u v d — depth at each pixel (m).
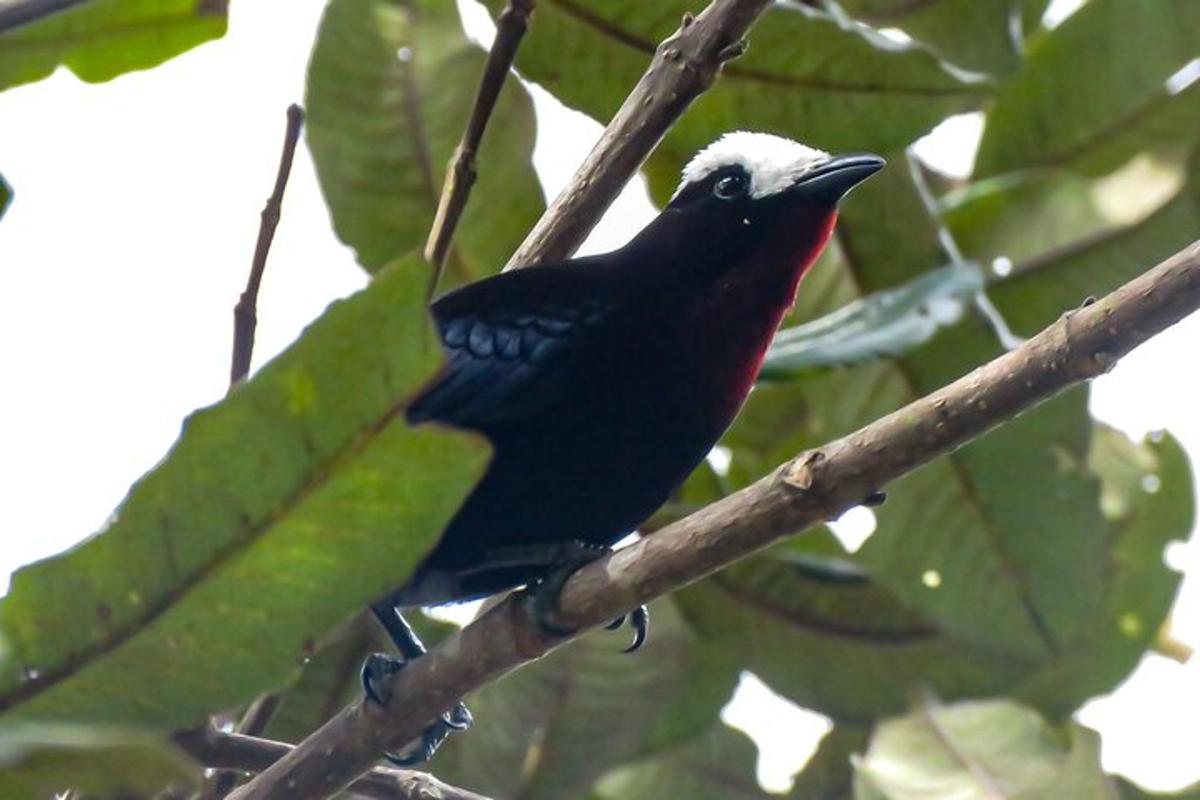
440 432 5.46
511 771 12.98
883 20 13.03
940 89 11.17
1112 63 13.83
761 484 7.18
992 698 13.64
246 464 5.55
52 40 9.45
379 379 5.38
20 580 5.69
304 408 5.45
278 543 5.70
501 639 7.66
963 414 6.86
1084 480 13.09
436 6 12.62
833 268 13.37
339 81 12.68
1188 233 13.69
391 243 12.81
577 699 12.98
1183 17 13.70
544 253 9.47
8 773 4.89
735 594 13.32
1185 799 12.48
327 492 5.59
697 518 7.28
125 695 5.96
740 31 9.17
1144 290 6.69
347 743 7.79
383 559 5.75
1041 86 14.02
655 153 11.67
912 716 12.78
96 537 5.64
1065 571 13.30
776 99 11.29
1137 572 14.02
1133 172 13.91
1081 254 13.80
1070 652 13.59
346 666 12.27
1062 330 6.78
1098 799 12.20
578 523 10.18
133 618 5.80
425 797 8.73
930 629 13.45
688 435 10.32
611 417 10.04
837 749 13.73
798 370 10.94
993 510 13.24
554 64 10.74
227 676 5.95
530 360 10.05
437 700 7.74
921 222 13.08
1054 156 14.12
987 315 12.73
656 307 10.27
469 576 10.16
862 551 13.40
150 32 9.61
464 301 10.30
